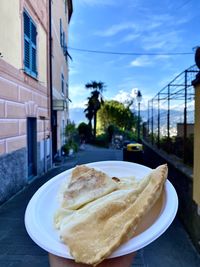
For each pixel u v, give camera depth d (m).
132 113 28.17
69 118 20.84
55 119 12.62
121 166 1.21
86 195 0.90
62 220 0.86
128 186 0.95
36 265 2.84
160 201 0.85
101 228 0.77
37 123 8.47
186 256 3.12
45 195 1.02
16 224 4.05
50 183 1.08
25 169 6.91
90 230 0.78
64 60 16.91
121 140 23.84
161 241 3.49
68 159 13.37
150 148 9.53
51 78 10.55
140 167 1.17
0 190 5.15
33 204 0.97
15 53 6.27
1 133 5.35
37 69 8.48
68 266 0.76
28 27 7.42
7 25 5.72
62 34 15.77
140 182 0.94
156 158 7.80
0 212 4.67
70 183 0.95
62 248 0.77
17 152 6.30
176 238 3.63
